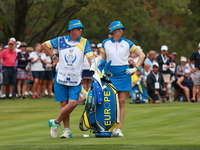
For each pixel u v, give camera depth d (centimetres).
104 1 5219
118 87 1719
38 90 3659
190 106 2984
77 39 1616
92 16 5103
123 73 1723
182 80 4216
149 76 3681
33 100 3216
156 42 9281
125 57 1734
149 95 3684
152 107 2938
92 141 1462
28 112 2452
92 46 3647
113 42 1736
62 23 4778
